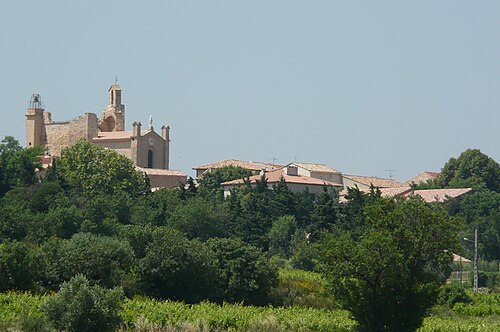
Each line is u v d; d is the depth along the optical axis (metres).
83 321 190.75
